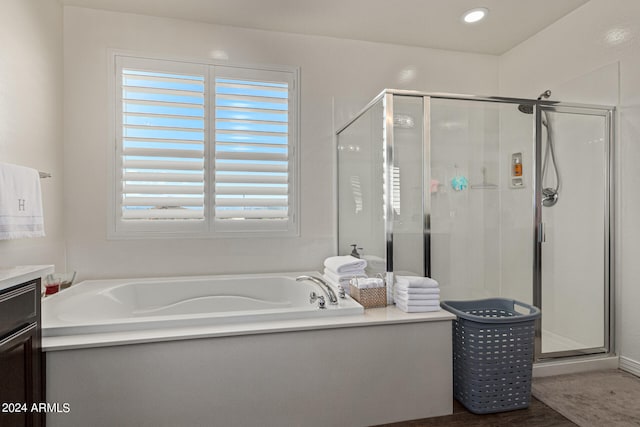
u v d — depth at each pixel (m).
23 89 2.05
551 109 2.50
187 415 1.63
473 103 2.38
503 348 1.92
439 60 3.26
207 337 1.64
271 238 2.92
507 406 1.93
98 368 1.55
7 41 1.91
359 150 2.57
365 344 1.82
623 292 2.43
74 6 2.55
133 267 2.67
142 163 2.66
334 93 3.03
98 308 2.18
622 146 2.41
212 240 2.81
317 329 1.76
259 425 1.70
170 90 2.71
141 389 1.58
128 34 2.64
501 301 2.41
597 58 2.52
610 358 2.44
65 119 2.54
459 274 2.38
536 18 2.76
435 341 1.91
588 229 2.57
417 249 2.27
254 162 2.89
